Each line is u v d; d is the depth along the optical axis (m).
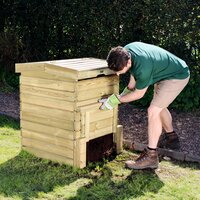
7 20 5.50
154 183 2.63
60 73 2.71
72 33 4.97
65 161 2.85
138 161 2.85
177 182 2.66
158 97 2.81
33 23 5.30
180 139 3.47
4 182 2.58
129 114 4.19
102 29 4.59
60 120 2.80
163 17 4.12
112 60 2.57
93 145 2.94
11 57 5.51
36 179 2.65
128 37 4.42
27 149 3.04
